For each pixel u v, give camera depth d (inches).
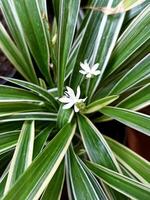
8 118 6.0
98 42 6.1
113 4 6.2
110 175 5.4
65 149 5.5
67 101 6.0
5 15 6.6
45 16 6.6
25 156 5.5
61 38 6.1
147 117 5.7
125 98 6.4
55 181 5.9
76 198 5.5
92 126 6.1
